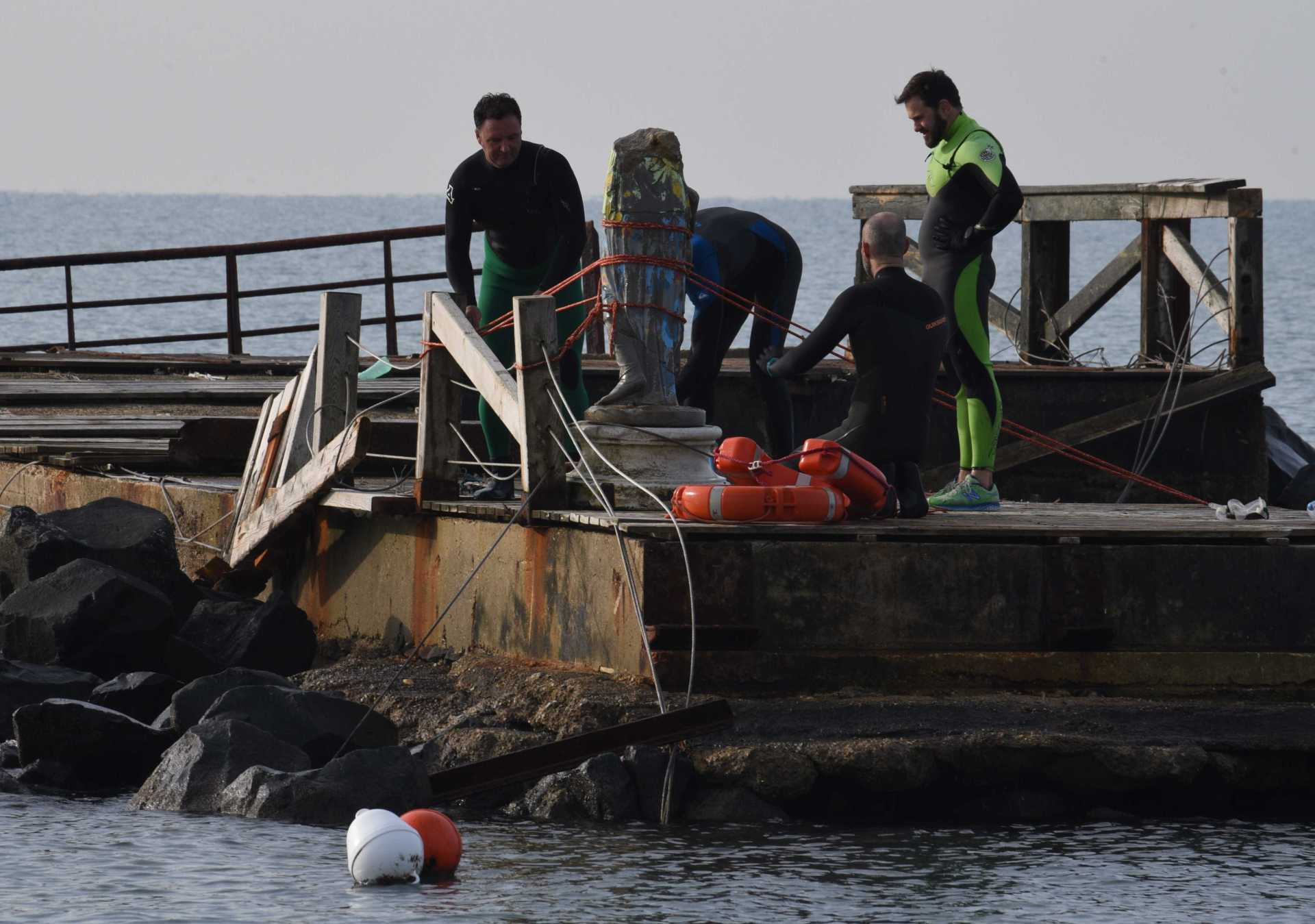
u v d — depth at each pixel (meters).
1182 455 58.97
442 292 34.75
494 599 32.59
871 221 33.12
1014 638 29.83
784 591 29.03
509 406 32.22
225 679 30.69
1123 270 61.91
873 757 26.89
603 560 29.75
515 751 27.45
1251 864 24.72
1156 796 28.12
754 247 40.34
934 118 36.72
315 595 38.16
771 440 41.03
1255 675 30.17
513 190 35.59
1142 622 30.06
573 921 21.58
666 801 26.95
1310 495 60.06
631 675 29.11
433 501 34.31
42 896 22.47
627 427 32.94
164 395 54.31
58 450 44.84
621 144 33.41
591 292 68.44
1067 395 58.88
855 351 32.53
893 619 29.39
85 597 33.97
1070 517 34.19
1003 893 23.03
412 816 23.86
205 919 21.44
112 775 29.83
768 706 28.28
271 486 38.69
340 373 37.91
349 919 21.48
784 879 23.61
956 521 32.03
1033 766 27.53
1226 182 57.44
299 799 26.66
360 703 31.09
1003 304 66.12
